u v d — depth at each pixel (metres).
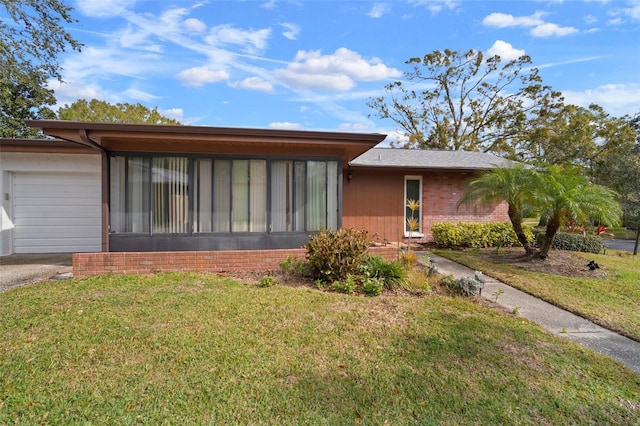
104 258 6.49
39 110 16.17
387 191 11.52
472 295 5.75
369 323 4.28
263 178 7.97
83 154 9.04
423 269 7.27
